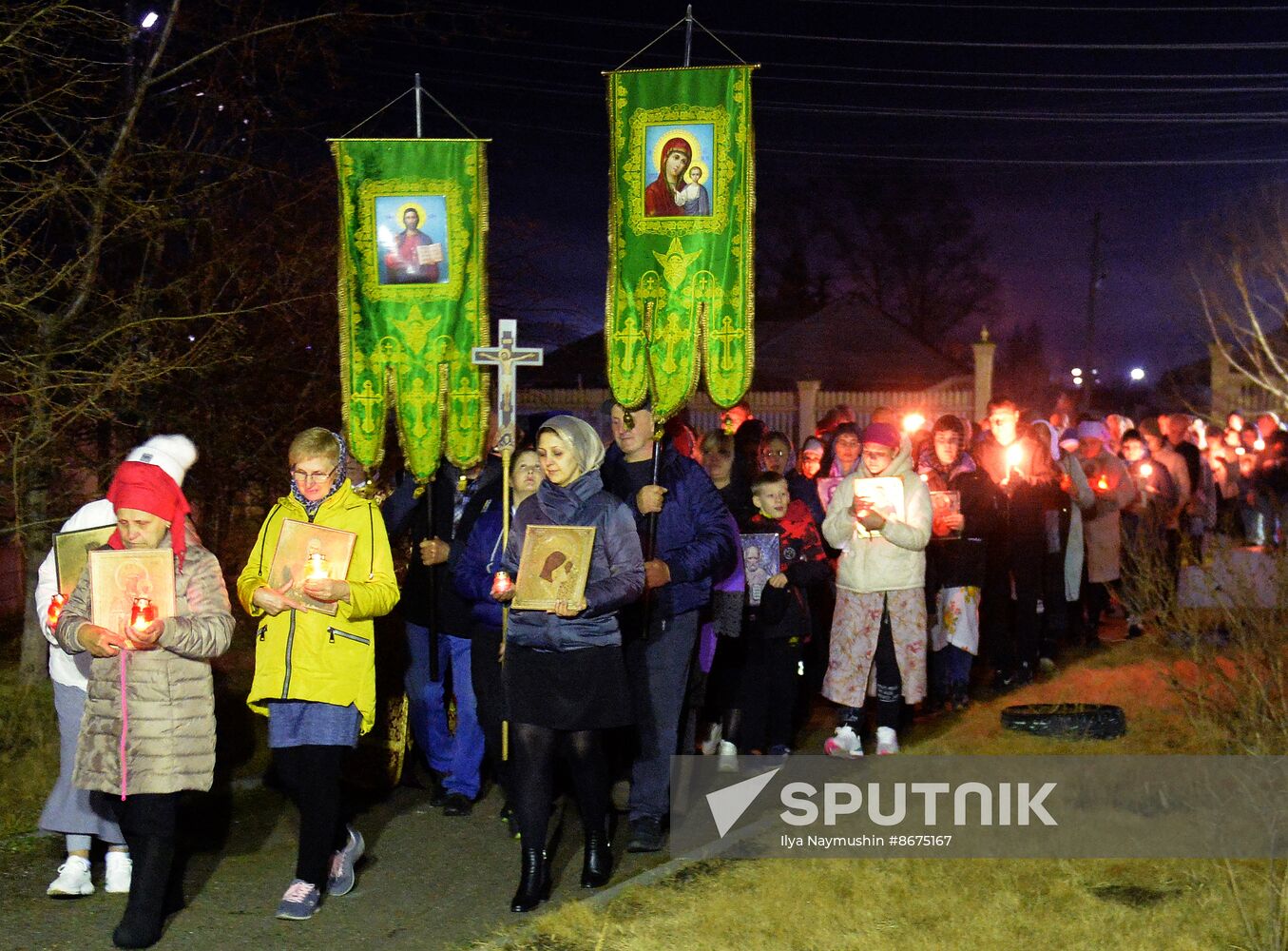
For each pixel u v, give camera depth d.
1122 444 12.93
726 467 8.00
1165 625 6.93
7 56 8.16
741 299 7.13
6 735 7.85
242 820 6.94
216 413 10.57
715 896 5.50
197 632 5.12
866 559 7.90
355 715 5.55
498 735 6.46
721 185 7.13
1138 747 7.41
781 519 7.91
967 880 5.58
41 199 8.01
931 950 4.88
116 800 5.26
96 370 8.80
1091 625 11.84
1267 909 5.03
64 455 9.31
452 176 7.51
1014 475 9.95
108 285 9.62
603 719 5.64
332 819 5.54
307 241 10.80
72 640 5.16
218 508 11.27
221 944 5.27
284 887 5.94
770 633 7.80
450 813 7.07
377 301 7.51
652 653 6.38
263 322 10.57
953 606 9.09
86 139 8.62
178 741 5.17
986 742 7.70
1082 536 11.32
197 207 9.98
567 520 5.73
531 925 5.32
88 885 5.77
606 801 5.87
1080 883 5.54
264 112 10.48
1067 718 7.77
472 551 6.44
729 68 7.11
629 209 7.21
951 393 24.45
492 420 7.65
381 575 5.63
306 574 5.46
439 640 7.23
